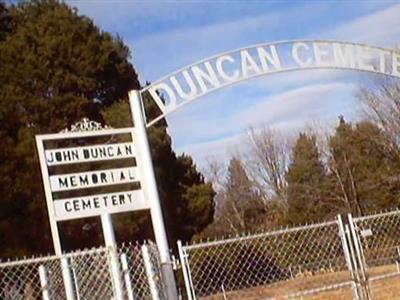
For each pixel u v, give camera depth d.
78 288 7.23
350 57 8.72
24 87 23.72
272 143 51.53
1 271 11.86
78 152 7.00
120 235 22.28
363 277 7.99
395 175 40.41
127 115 23.75
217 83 7.93
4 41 24.44
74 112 24.03
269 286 12.09
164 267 6.98
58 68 24.48
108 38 26.64
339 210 43.75
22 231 21.64
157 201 7.16
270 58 8.26
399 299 10.19
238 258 14.24
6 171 21.45
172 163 26.16
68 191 7.57
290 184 47.16
